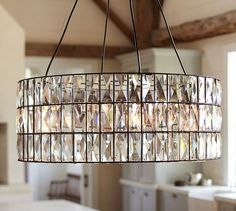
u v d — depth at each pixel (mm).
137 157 1840
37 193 10055
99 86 1826
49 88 1885
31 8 7148
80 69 7695
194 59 6516
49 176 10188
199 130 1953
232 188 5867
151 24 7059
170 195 6094
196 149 1942
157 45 6992
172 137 1881
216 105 2057
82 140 1839
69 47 7332
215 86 2045
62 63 7391
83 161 1839
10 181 6176
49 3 7203
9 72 6242
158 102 1856
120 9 7340
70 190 9977
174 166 6410
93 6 7379
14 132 6227
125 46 7559
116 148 1829
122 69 7254
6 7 7035
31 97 1947
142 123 1839
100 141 1831
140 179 6715
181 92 1898
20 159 2010
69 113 1849
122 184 7375
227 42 6090
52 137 1876
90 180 7598
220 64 6184
